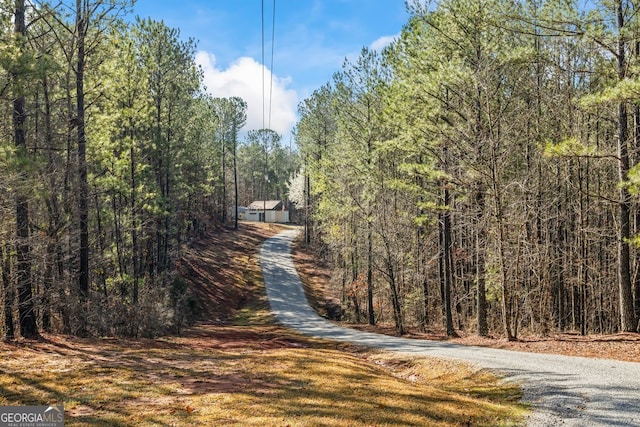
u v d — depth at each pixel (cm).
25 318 1307
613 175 2133
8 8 1273
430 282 2636
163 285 2803
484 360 1280
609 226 2161
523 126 1798
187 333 2122
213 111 5059
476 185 1767
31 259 1298
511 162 2014
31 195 1132
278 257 5362
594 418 720
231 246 5641
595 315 2295
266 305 3706
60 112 1791
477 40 1669
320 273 4850
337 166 2794
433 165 1978
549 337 1684
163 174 3075
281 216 9056
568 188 2148
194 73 3322
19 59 1027
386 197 2392
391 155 2517
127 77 2133
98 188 1872
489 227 1834
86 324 1584
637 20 1360
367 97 2564
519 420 721
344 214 2786
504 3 1562
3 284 1305
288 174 9862
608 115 1820
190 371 1048
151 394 814
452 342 1791
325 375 1039
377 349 1658
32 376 891
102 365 1048
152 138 2823
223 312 3512
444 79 1608
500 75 1692
